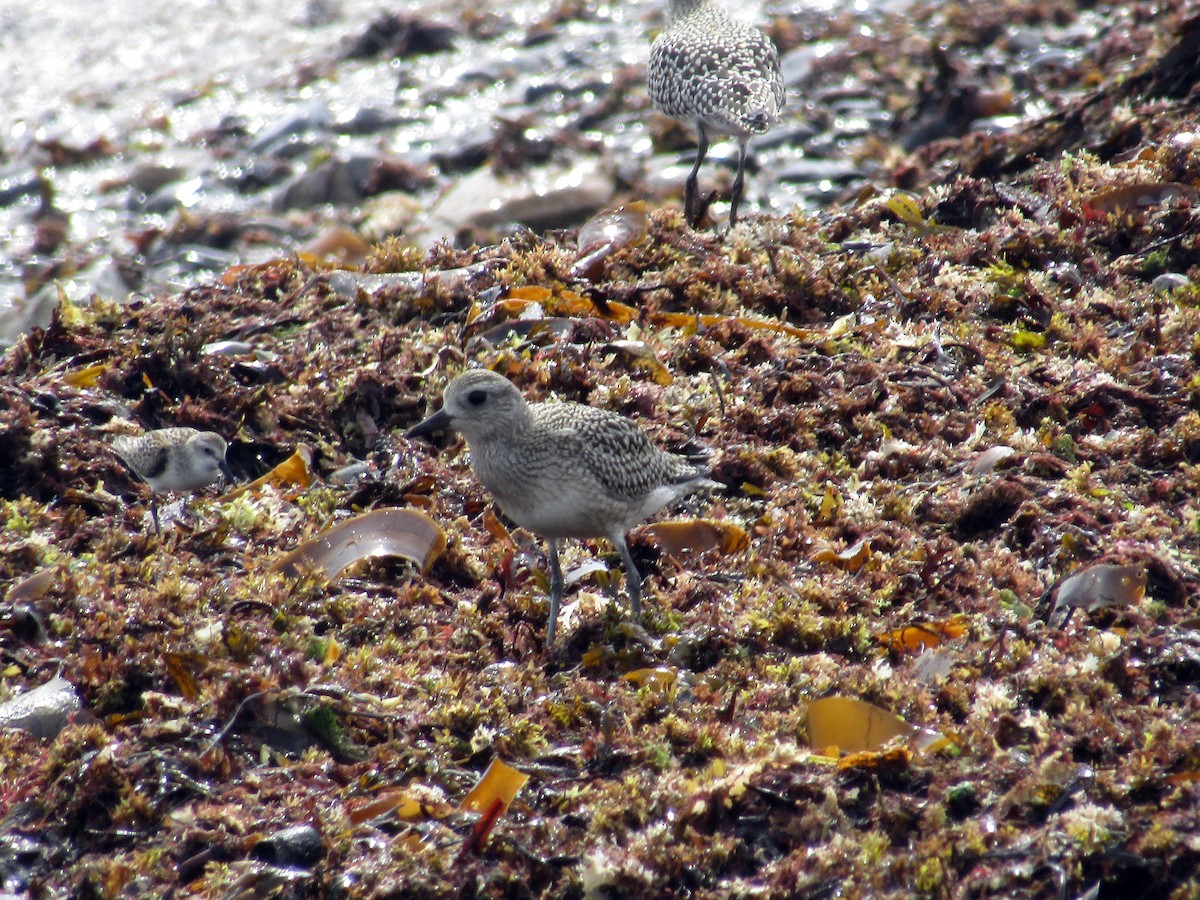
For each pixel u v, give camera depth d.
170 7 30.88
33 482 11.91
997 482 11.14
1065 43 24.94
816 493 11.56
